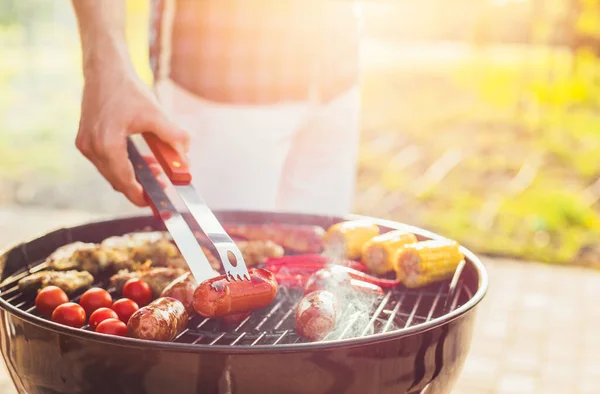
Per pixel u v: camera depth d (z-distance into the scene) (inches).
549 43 330.0
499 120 301.0
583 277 152.2
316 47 89.9
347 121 95.6
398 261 65.3
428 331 49.4
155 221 80.4
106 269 69.9
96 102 64.9
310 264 70.2
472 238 174.7
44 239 71.6
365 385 48.1
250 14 86.7
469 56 395.9
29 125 279.9
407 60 431.8
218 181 92.4
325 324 53.3
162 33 89.8
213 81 88.3
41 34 378.3
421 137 279.1
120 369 46.4
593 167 235.5
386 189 214.8
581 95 316.2
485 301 137.3
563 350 116.9
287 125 91.7
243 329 58.0
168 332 51.9
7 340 52.2
